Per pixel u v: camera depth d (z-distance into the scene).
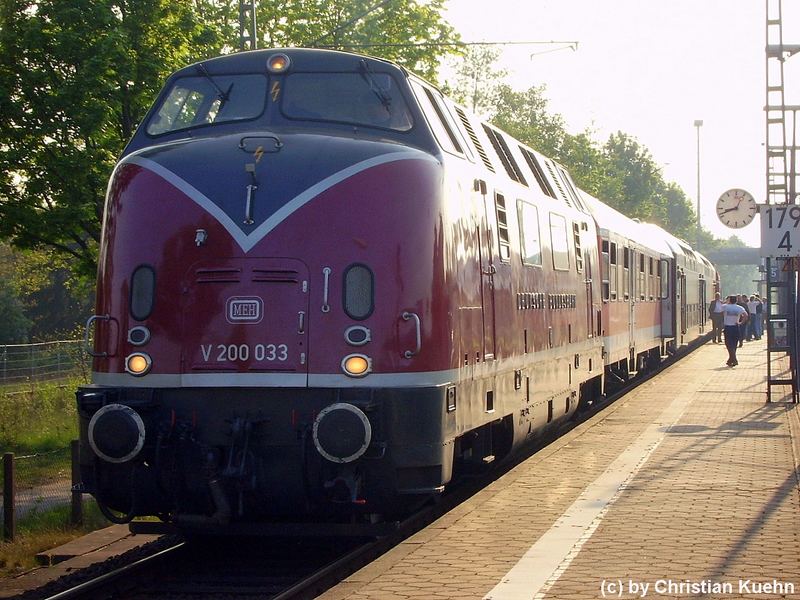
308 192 11.34
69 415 28.23
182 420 11.22
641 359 33.84
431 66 37.62
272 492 11.15
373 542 12.20
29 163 24.84
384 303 11.20
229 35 32.41
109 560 12.96
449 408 11.65
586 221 22.14
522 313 15.77
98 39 24.34
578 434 20.00
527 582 9.43
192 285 11.30
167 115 12.96
